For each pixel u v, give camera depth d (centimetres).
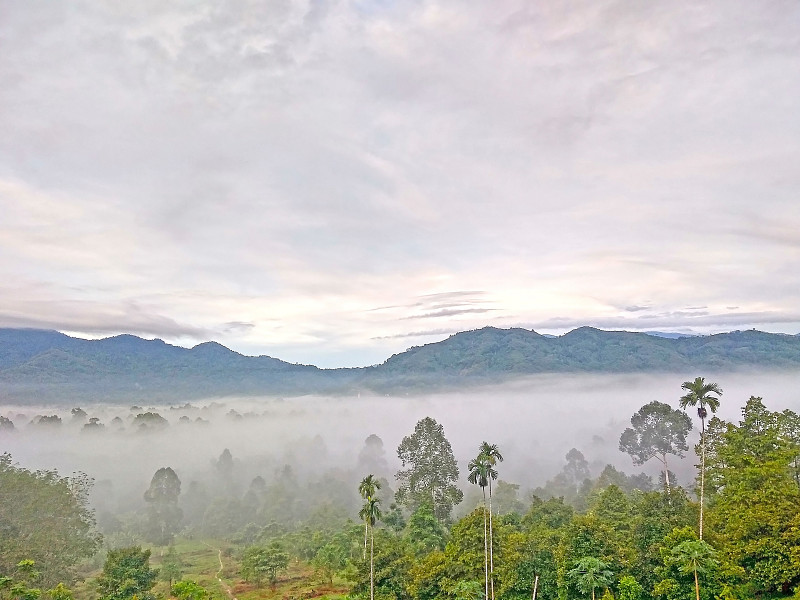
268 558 9038
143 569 7169
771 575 5069
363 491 7019
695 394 6619
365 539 8531
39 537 7969
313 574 9388
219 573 10488
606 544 5922
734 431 6831
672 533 5706
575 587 5775
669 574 5403
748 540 5409
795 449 6022
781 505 5306
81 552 8594
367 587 6581
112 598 6581
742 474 5934
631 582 5384
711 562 5138
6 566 7300
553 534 6694
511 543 6525
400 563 6688
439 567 6247
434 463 10294
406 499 10281
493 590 6053
